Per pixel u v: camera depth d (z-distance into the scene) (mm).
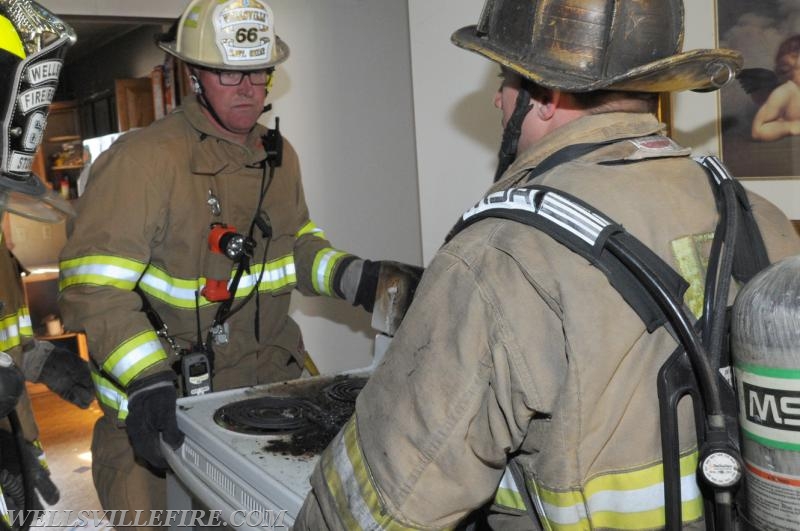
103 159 1826
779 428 736
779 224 985
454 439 812
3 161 1047
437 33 2332
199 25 1844
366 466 867
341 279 1978
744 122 1739
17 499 1505
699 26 1792
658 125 947
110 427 1878
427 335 843
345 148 3262
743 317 769
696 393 806
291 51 3125
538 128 968
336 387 1565
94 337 1641
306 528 962
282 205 2070
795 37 1639
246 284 1964
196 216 1858
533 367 789
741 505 802
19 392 1011
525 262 803
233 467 1251
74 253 1714
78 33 5113
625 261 792
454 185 2361
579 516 810
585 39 902
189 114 1881
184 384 1793
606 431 805
